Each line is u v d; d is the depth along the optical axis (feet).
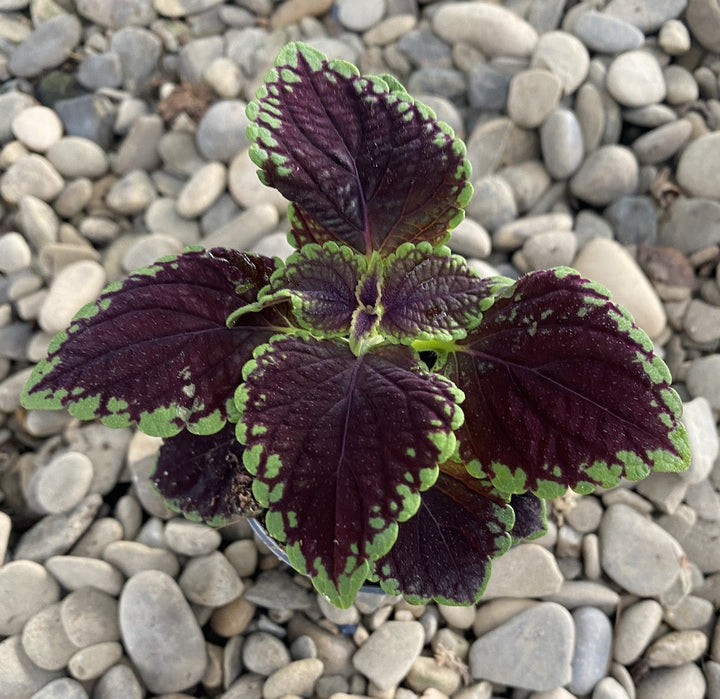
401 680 0.87
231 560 0.90
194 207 1.11
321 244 0.64
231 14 1.26
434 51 1.22
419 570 0.66
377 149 0.62
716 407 1.01
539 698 0.86
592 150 1.16
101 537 0.91
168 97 1.19
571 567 0.93
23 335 1.05
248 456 0.54
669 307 1.09
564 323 0.61
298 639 0.87
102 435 0.97
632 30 1.19
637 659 0.90
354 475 0.54
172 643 0.84
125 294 0.62
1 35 1.23
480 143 1.15
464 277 0.63
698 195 1.13
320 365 0.59
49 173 1.12
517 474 0.61
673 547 0.92
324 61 0.61
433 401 0.56
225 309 0.65
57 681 0.83
